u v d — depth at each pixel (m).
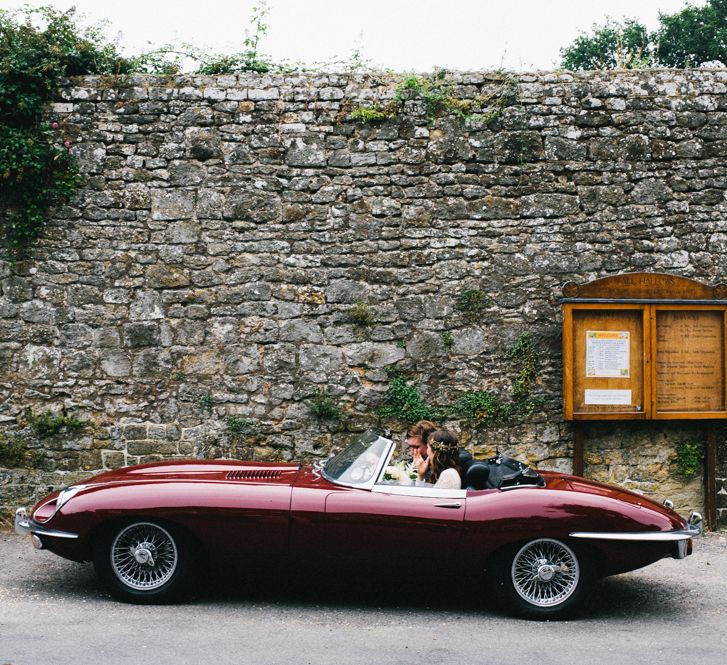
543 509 5.28
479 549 5.28
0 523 7.94
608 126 8.34
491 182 8.27
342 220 8.22
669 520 5.45
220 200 8.20
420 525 5.27
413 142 8.27
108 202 8.15
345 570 5.36
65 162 8.11
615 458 8.26
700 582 6.38
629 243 8.31
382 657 4.50
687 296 8.00
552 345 8.27
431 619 5.30
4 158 7.89
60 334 8.11
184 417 8.15
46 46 8.11
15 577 6.07
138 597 5.38
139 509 5.27
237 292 8.19
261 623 5.08
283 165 8.22
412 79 8.26
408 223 8.25
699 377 8.05
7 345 8.10
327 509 5.29
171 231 8.16
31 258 8.11
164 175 8.16
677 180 8.34
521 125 8.30
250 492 5.36
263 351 8.19
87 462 8.10
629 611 5.60
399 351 8.21
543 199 8.28
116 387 8.12
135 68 8.51
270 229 8.21
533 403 8.23
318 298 8.21
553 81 8.34
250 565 5.36
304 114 8.23
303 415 8.18
